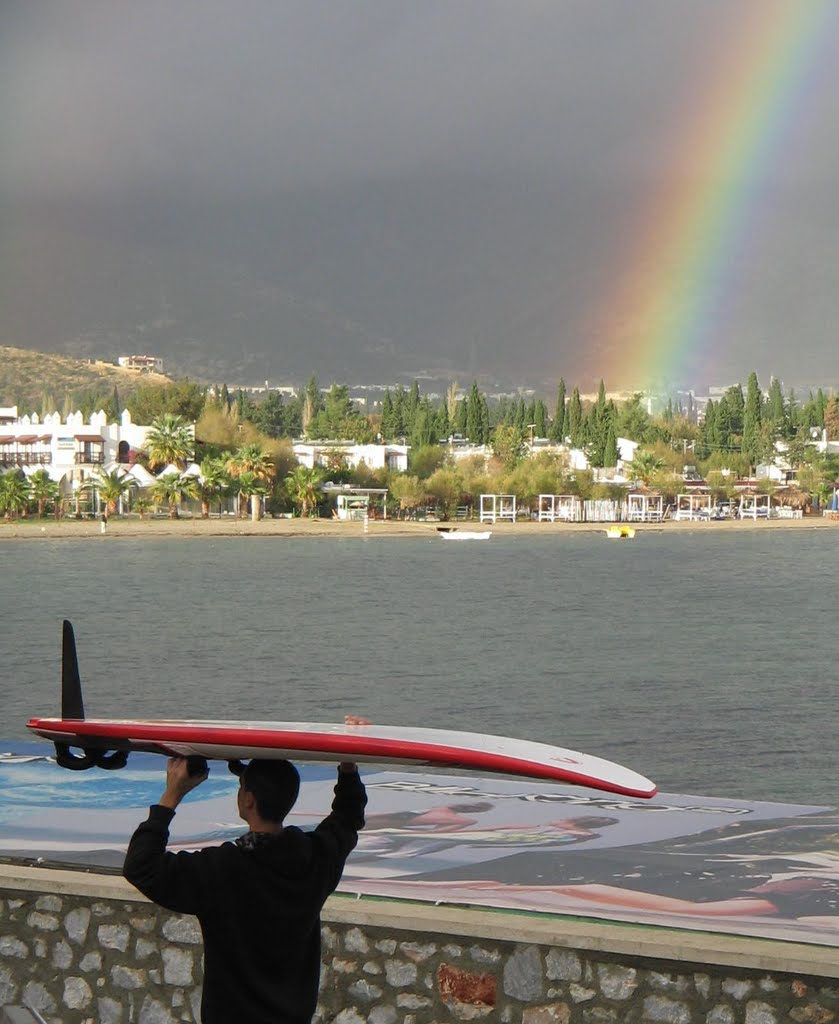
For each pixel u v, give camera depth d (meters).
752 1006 10.55
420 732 8.94
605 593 186.25
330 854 8.65
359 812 9.05
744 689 90.25
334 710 84.25
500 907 11.55
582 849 13.43
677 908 11.44
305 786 16.62
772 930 10.84
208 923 8.30
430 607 164.88
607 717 78.12
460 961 11.50
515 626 141.75
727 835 14.10
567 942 11.05
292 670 105.12
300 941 8.44
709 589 192.88
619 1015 10.98
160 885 8.25
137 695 92.38
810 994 10.36
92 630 137.38
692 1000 10.73
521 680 97.25
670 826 14.61
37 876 12.66
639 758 63.84
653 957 10.77
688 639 127.00
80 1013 12.67
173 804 8.60
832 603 170.12
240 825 14.15
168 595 181.75
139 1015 12.52
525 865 12.82
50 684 95.25
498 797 16.09
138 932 12.50
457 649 119.25
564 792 16.47
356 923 11.72
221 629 138.88
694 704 82.88
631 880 12.30
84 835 13.80
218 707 86.44
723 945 10.61
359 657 113.25
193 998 12.35
